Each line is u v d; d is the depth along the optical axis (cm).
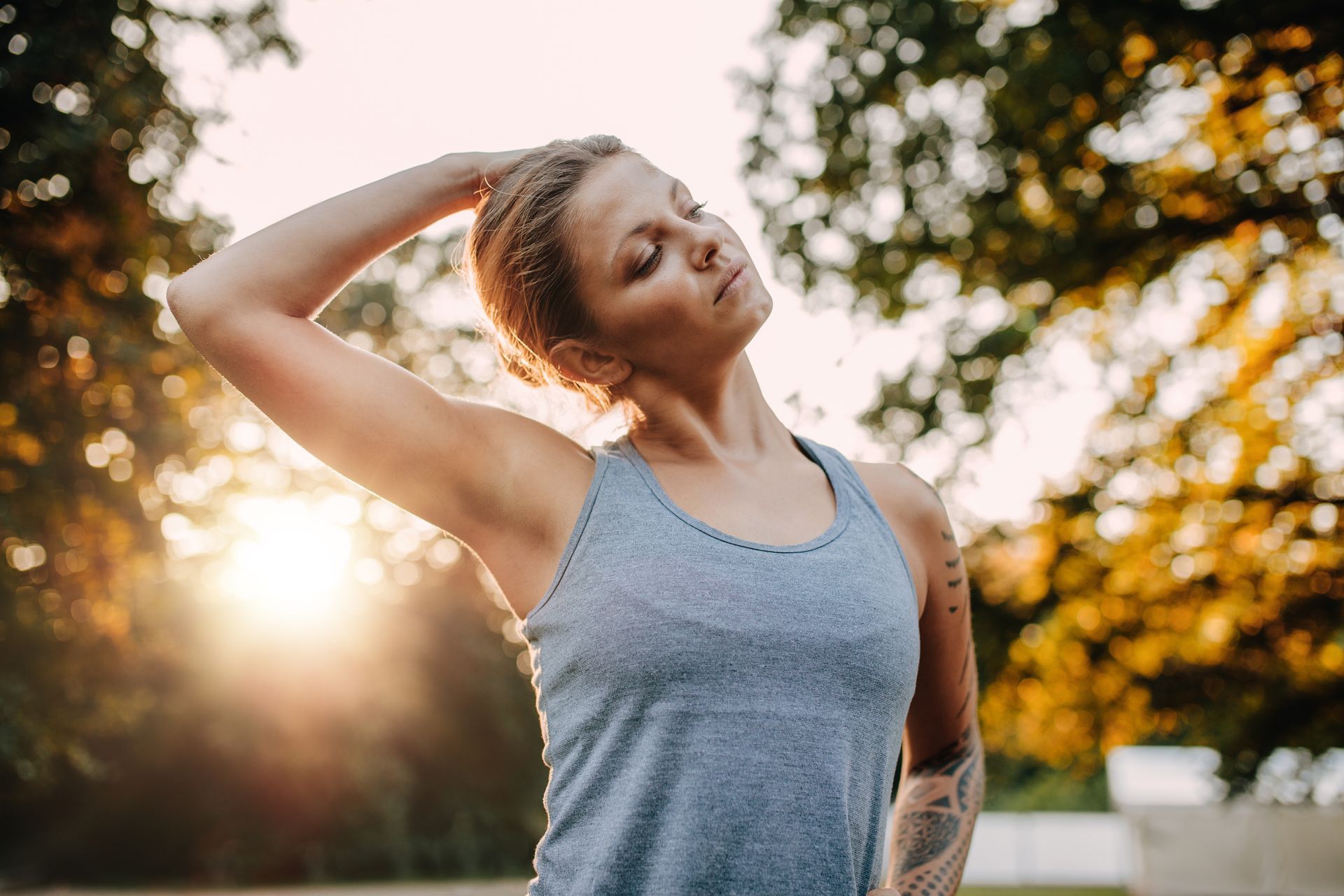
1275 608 962
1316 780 948
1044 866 2264
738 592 119
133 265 906
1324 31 793
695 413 138
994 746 1191
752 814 113
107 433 944
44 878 2375
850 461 147
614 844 115
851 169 926
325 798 2422
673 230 132
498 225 141
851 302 945
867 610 122
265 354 125
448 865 2595
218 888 2275
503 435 132
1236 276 948
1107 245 905
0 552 940
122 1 827
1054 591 958
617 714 118
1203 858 1689
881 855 125
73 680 1371
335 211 135
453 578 2645
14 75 765
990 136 898
